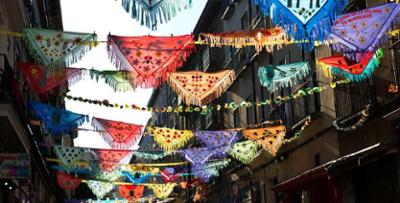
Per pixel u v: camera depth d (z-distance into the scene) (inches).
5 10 587.5
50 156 984.9
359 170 560.1
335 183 579.5
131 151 692.7
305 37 320.8
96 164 700.0
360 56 438.3
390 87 477.4
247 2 978.7
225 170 1066.1
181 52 373.4
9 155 479.2
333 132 622.2
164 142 606.2
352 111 572.1
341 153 602.2
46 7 1202.6
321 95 655.1
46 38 369.1
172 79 457.1
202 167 879.7
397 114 471.5
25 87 604.4
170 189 1040.2
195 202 1300.4
